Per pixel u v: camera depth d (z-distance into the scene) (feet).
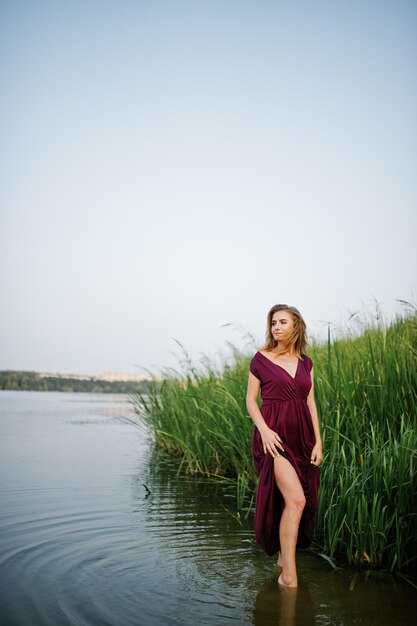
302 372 14.24
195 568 13.64
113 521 17.65
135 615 10.89
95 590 12.06
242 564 14.02
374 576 13.51
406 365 19.86
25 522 17.26
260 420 13.80
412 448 15.15
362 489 14.69
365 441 17.72
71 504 19.88
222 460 27.45
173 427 32.86
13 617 10.59
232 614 11.14
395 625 10.85
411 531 14.48
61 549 14.71
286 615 11.17
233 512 19.27
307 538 13.94
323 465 17.03
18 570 13.07
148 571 13.32
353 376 19.47
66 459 31.09
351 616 11.21
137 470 28.02
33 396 147.02
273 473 13.52
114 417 65.57
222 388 29.22
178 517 18.42
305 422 14.03
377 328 24.64
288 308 14.61
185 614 11.04
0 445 36.22
